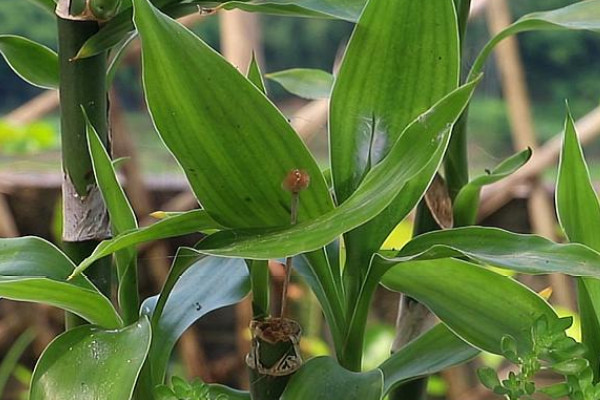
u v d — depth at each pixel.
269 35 2.01
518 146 1.97
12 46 1.07
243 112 0.97
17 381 2.46
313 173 0.98
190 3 1.05
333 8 1.07
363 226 1.02
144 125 2.20
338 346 1.04
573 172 1.04
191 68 0.96
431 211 1.10
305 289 2.11
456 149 1.10
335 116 1.02
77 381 0.97
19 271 1.02
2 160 2.34
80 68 1.03
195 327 2.38
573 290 2.07
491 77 1.96
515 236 0.99
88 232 1.05
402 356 1.07
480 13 1.76
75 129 1.04
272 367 0.99
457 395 1.98
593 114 1.96
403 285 1.05
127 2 1.04
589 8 1.09
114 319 1.00
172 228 0.98
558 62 2.04
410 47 1.01
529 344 1.02
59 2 1.03
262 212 0.98
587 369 0.99
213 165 0.97
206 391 1.01
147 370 1.03
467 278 1.04
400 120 1.01
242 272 1.10
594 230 1.04
